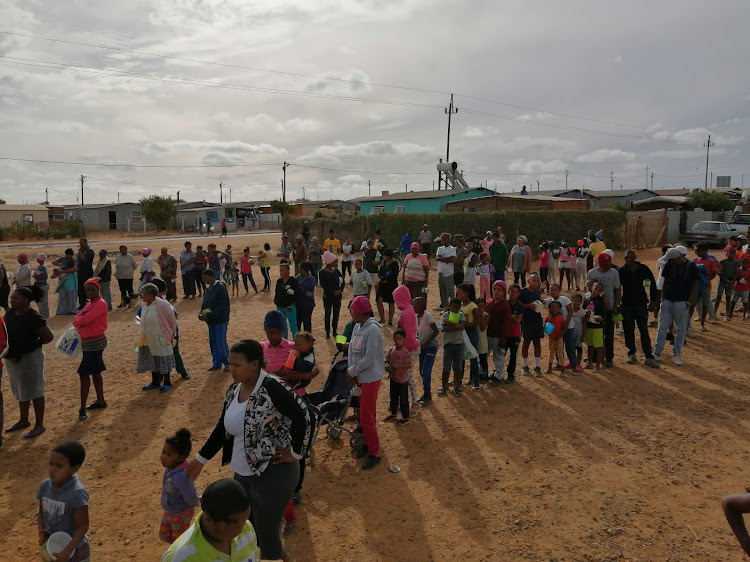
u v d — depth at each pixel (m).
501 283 8.52
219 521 2.54
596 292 9.27
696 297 9.55
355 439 6.29
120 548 4.66
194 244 39.22
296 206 67.00
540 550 4.58
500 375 8.72
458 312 8.15
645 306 9.59
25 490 5.63
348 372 5.93
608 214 30.61
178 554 2.59
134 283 20.73
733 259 12.84
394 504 5.30
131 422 7.32
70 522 3.67
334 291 11.51
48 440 6.79
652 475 5.82
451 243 14.80
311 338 5.68
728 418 7.28
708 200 48.84
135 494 5.53
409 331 7.21
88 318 7.31
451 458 6.25
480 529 4.88
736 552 4.52
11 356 6.72
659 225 33.06
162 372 8.38
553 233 28.59
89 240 46.44
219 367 9.57
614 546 4.62
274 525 3.78
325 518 5.08
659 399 8.02
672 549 4.57
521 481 5.72
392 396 7.29
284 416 3.77
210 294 9.39
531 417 7.42
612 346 9.57
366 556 4.52
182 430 4.14
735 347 10.67
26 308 6.75
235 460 3.75
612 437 6.76
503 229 27.52
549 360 9.79
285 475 3.76
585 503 5.29
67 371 9.64
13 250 35.31
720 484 5.62
